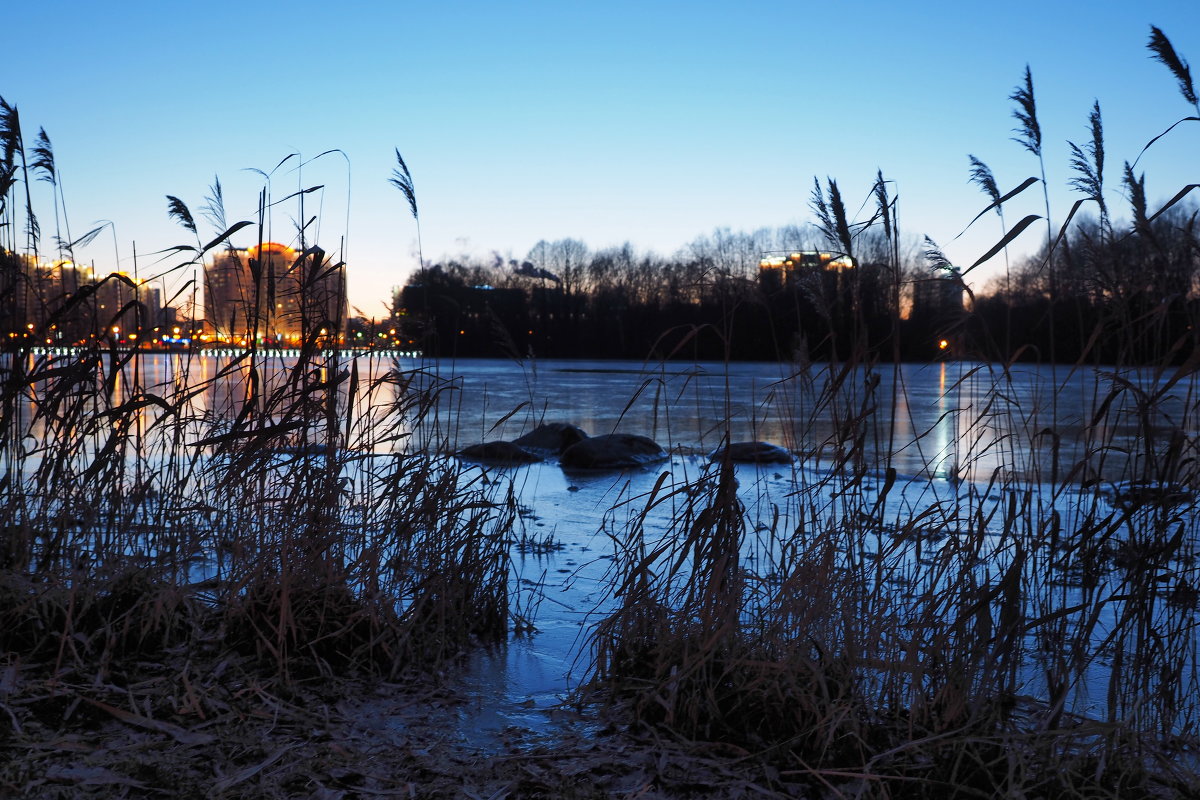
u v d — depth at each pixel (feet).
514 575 18.57
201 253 14.52
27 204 18.11
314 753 10.23
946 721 10.53
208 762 9.92
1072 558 15.76
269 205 15.72
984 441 39.45
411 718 11.47
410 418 16.98
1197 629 14.26
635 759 10.27
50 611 13.93
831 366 12.79
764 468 32.53
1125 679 11.52
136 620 13.67
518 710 11.82
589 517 24.40
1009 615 10.83
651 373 13.23
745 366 110.11
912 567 16.80
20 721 10.68
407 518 14.92
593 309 178.70
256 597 13.65
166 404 14.65
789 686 11.05
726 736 10.92
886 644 11.66
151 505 18.29
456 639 14.58
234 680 12.37
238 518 15.07
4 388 15.31
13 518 15.78
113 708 10.94
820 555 12.34
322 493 14.56
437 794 9.32
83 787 9.12
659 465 35.19
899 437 42.70
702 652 11.30
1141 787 9.55
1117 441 34.88
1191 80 10.96
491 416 57.93
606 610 16.26
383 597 14.11
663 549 12.59
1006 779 9.45
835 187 12.37
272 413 14.87
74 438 15.85
